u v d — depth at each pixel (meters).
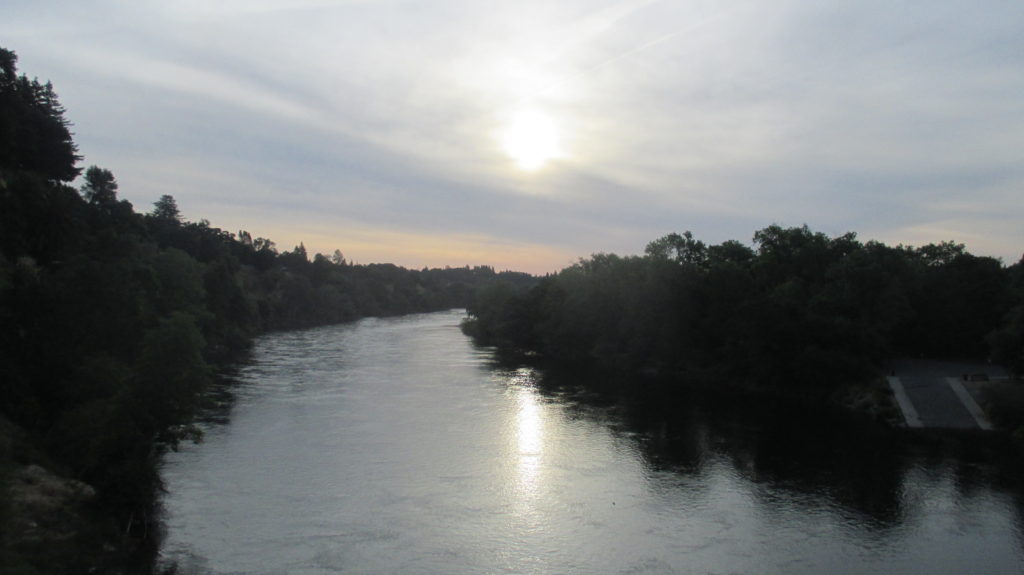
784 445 55.75
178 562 32.41
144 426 39.06
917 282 93.81
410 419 63.31
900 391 70.75
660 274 100.75
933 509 40.94
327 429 58.81
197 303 85.44
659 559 34.06
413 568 32.56
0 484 31.42
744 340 85.25
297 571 31.86
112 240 73.69
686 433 59.84
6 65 79.56
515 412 67.50
